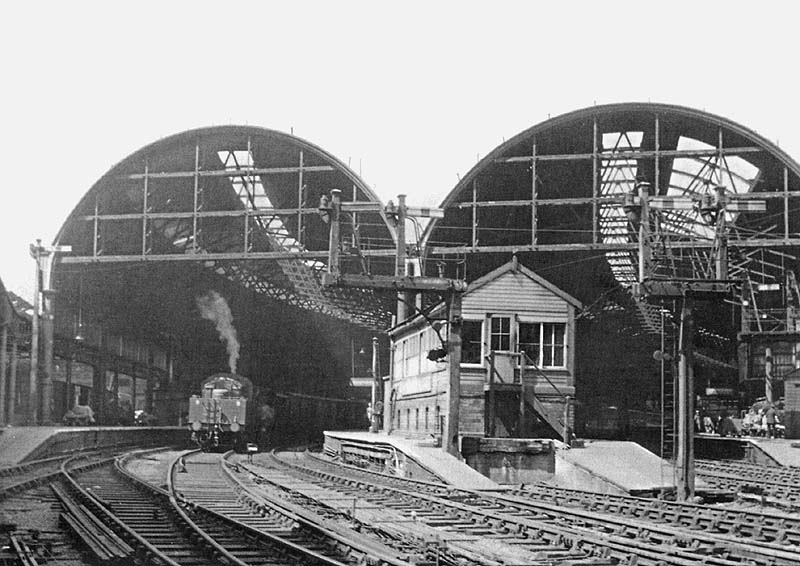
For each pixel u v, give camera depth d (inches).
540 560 572.1
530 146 1956.2
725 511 803.4
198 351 2807.6
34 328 1930.4
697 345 1455.5
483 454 1237.1
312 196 2258.9
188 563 548.1
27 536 643.5
